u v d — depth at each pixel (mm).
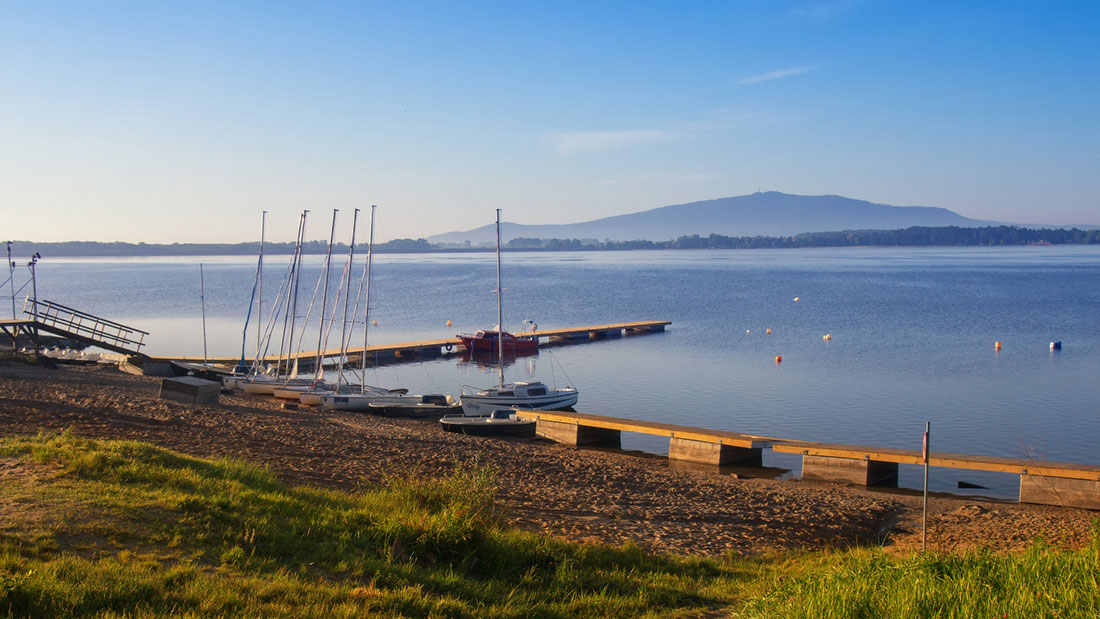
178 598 9188
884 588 10117
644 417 38688
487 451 27359
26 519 10797
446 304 112875
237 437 25031
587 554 13984
